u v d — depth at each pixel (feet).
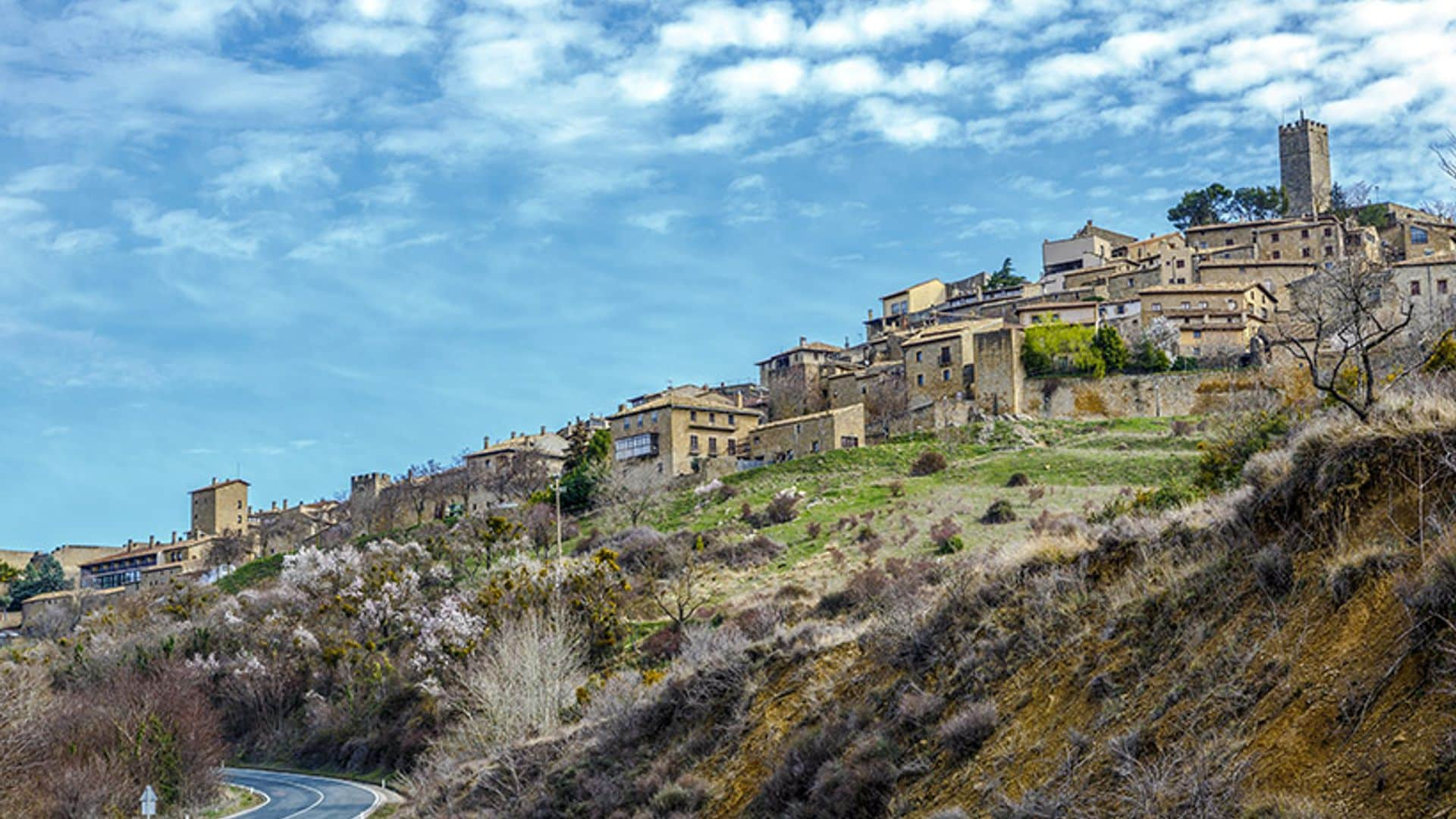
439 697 247.70
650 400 528.22
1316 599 74.43
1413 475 75.77
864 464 378.12
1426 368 125.08
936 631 109.70
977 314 530.68
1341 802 61.11
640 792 126.82
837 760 103.45
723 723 129.39
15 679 242.78
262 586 393.29
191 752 221.05
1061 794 77.77
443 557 338.95
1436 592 64.44
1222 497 97.14
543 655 192.65
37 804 188.65
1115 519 111.65
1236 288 442.50
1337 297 147.43
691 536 328.29
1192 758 71.82
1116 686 84.33
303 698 295.07
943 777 91.91
